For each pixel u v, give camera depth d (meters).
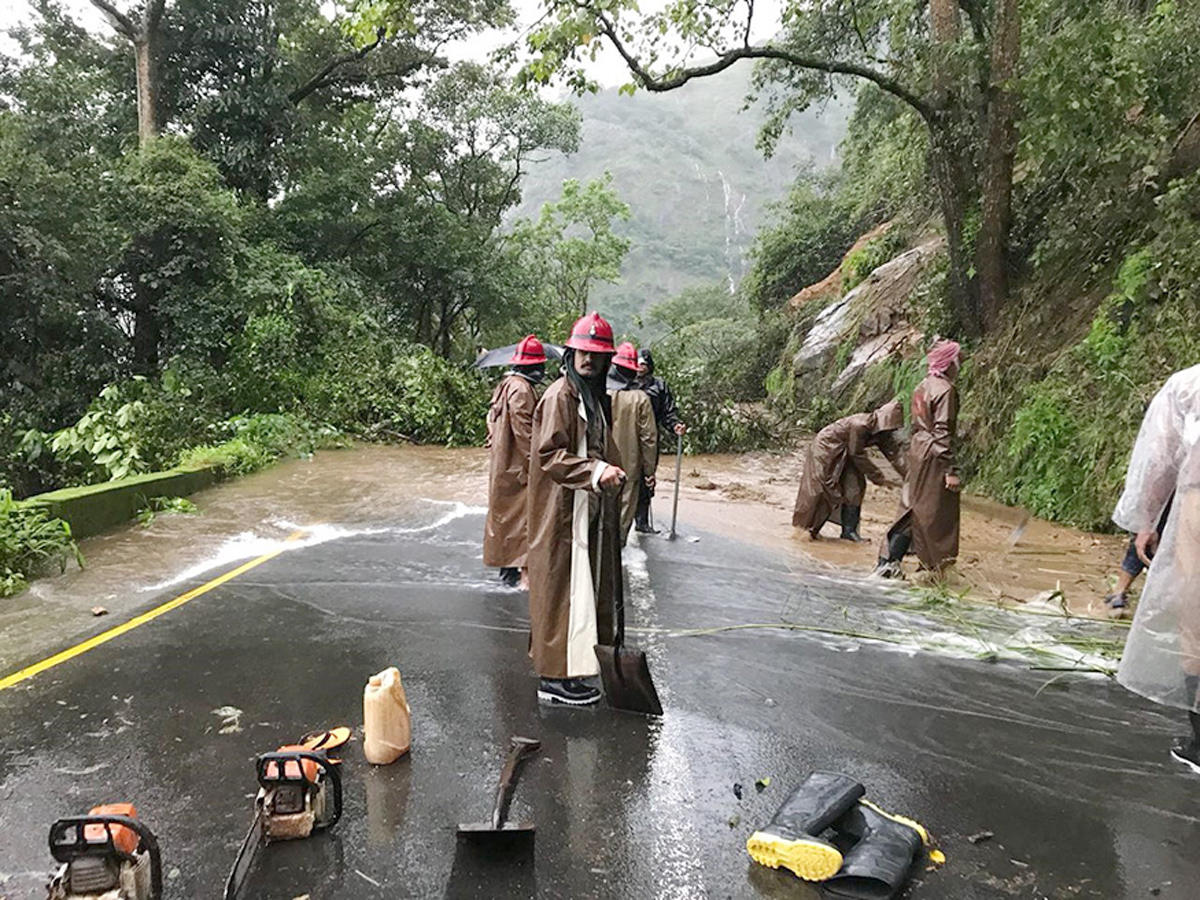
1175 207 9.35
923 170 17.59
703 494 11.08
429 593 6.04
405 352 17.48
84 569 6.47
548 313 30.89
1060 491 9.34
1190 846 3.10
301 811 3.01
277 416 13.49
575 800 3.32
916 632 5.48
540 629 4.07
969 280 12.86
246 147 20.19
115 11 18.33
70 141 16.58
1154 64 10.19
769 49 11.81
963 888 2.83
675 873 2.88
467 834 2.94
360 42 10.96
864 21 15.17
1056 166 11.89
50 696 4.18
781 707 4.25
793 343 24.48
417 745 3.75
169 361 15.05
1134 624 3.66
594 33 10.63
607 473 3.78
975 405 11.74
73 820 2.52
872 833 2.99
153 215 14.98
